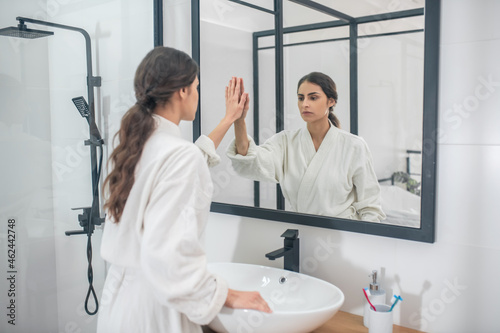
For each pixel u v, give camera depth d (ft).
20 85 4.87
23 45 4.87
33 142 5.03
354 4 4.09
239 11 4.99
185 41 5.76
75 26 5.32
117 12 5.73
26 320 5.12
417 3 3.74
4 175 4.81
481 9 3.55
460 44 3.67
